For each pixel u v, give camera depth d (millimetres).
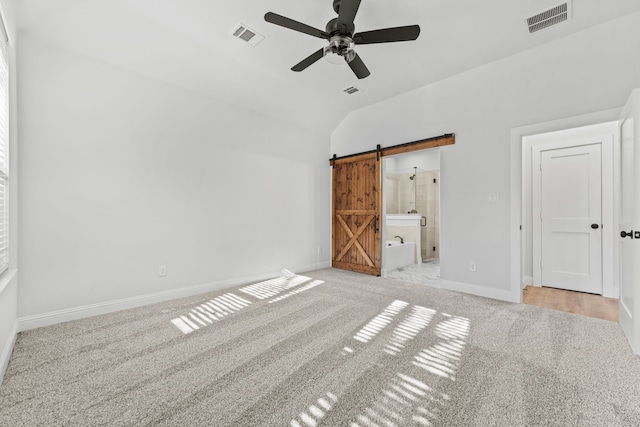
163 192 3227
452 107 3656
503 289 3244
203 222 3576
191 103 3434
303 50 3092
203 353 2033
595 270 3486
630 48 2494
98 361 1922
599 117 2633
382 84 3879
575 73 2762
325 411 1439
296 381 1695
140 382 1688
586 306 3031
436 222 6480
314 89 4031
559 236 3750
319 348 2102
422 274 4828
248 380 1707
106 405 1489
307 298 3330
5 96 2045
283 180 4551
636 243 1991
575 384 1646
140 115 3045
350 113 4922
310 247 4984
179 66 3143
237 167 3939
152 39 2787
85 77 2695
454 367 1835
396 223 6320
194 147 3492
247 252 4059
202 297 3369
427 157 6570
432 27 2684
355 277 4449
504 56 3182
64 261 2598
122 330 2420
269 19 2025
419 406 1471
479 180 3416
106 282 2834
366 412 1430
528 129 3047
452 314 2787
